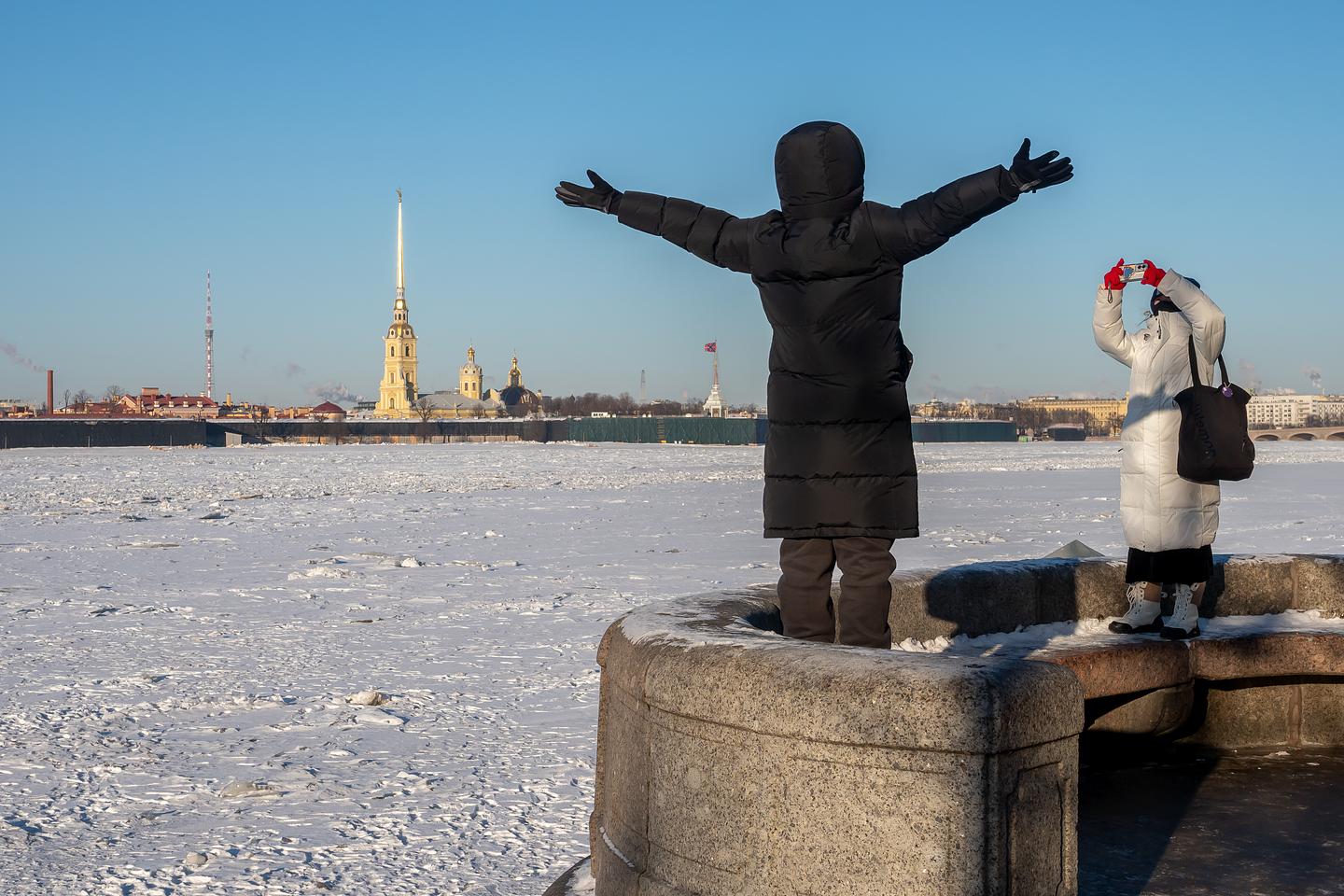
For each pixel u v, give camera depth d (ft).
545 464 228.63
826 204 12.26
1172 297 17.52
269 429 599.16
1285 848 13.87
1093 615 18.57
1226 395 17.04
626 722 11.72
